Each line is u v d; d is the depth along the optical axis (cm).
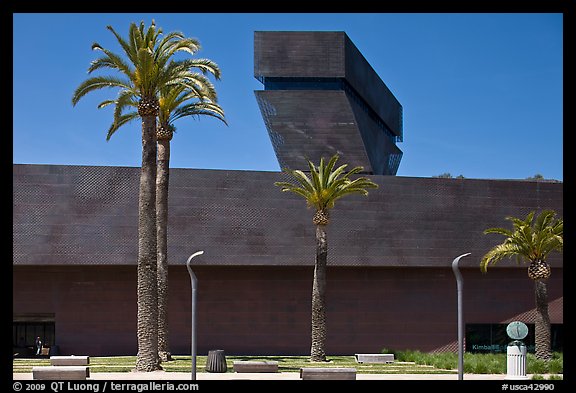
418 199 4897
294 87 9900
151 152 3344
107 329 4688
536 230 4294
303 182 4181
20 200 4544
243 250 4681
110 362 3900
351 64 10000
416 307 4928
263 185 4750
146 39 3344
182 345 4731
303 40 9819
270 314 4800
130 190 4625
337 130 9812
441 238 4891
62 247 4538
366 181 4094
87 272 4712
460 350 2384
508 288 5034
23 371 3331
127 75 3331
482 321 4984
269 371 3184
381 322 4884
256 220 4719
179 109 4028
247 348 4769
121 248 4572
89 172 4609
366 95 10444
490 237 4953
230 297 4794
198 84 3422
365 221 4819
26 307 4666
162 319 3988
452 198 4941
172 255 4619
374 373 3225
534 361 3634
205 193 4691
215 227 4675
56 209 4562
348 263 4769
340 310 4866
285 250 4719
